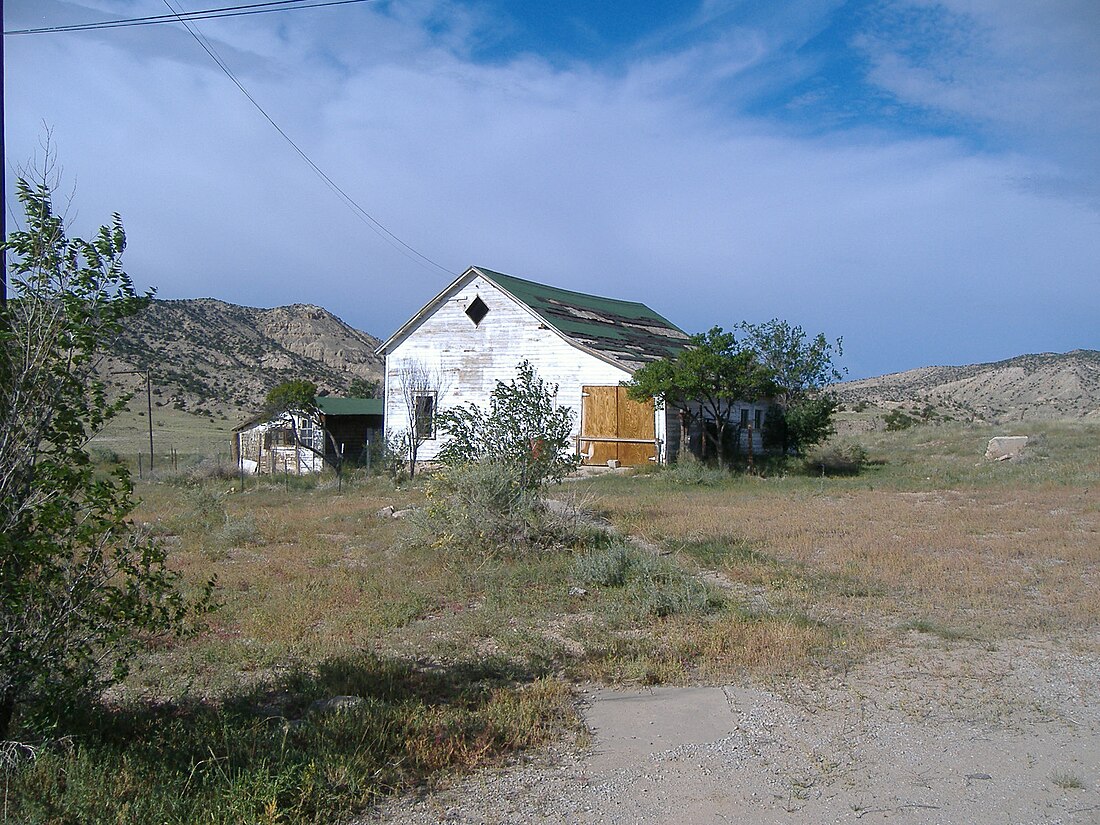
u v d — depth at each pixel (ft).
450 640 29.43
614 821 16.34
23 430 17.92
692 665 26.66
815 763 18.93
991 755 19.29
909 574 39.17
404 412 110.63
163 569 20.53
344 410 125.90
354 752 18.39
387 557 45.75
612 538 47.09
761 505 66.69
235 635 30.14
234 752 18.08
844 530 52.49
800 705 22.79
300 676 24.56
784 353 111.65
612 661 26.45
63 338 18.29
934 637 29.35
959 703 22.74
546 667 26.13
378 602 34.60
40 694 18.29
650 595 33.65
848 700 23.11
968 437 124.77
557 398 103.09
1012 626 30.53
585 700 23.44
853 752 19.56
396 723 20.34
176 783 16.52
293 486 98.17
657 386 91.25
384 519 61.77
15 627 17.78
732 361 90.74
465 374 108.27
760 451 116.98
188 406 221.87
